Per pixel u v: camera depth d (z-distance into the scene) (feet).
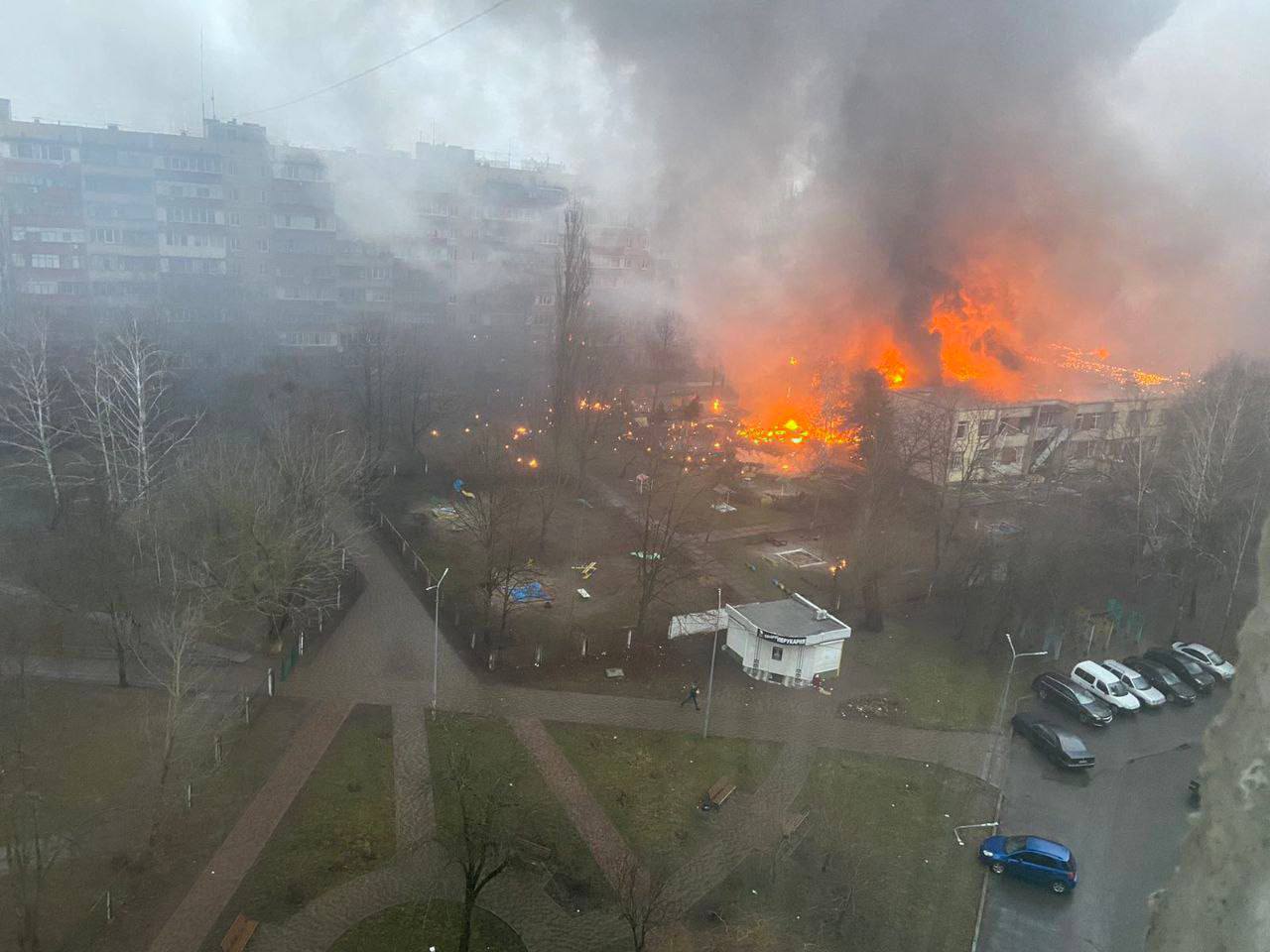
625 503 200.95
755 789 105.60
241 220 279.69
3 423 191.21
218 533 126.41
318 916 81.82
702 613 145.59
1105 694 131.13
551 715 118.01
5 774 94.79
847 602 160.04
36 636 123.24
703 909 86.07
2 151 250.98
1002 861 94.12
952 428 187.93
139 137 263.08
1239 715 16.30
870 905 87.86
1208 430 161.07
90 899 81.25
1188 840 16.93
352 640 133.59
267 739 107.65
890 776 110.52
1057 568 155.02
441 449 232.12
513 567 151.23
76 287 263.08
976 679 136.67
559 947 80.48
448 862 89.86
